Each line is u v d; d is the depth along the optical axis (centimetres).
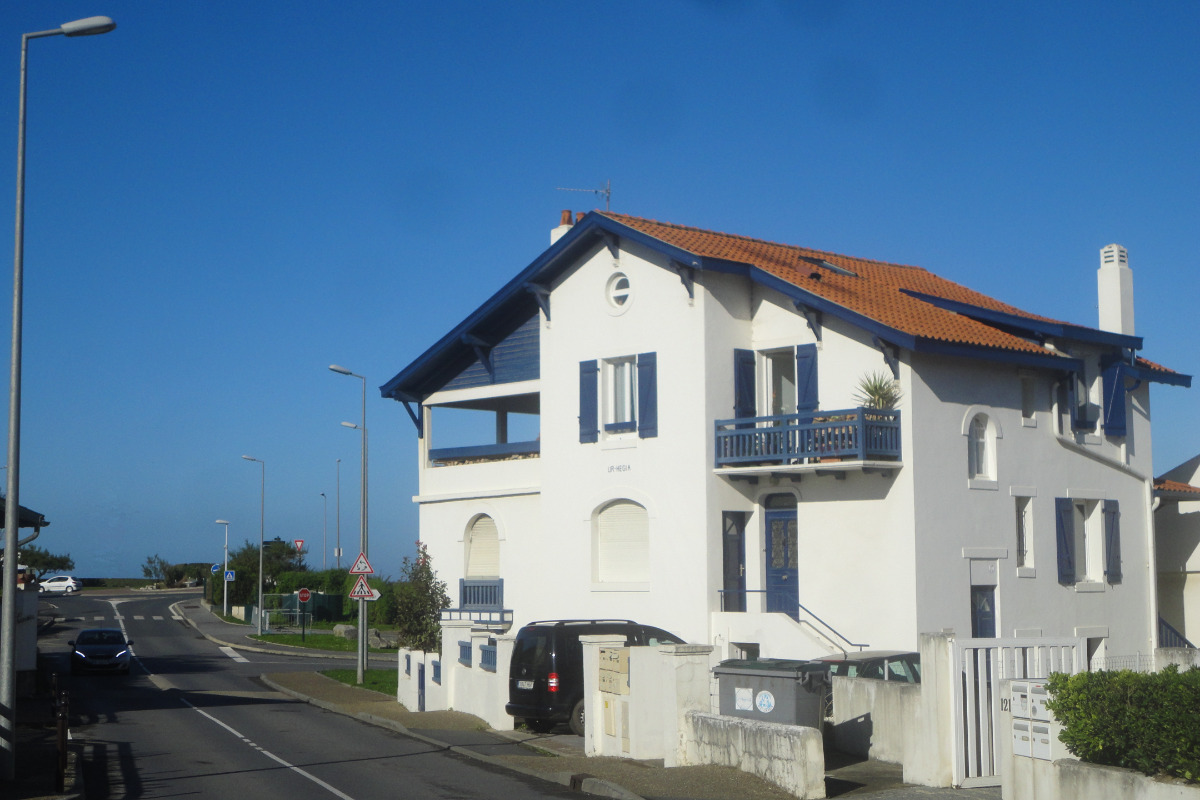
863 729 1625
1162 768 1052
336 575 7512
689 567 2422
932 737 1376
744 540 2483
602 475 2600
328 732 2178
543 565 2720
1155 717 1035
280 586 7794
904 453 2253
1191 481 3080
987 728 1393
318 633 6084
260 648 5131
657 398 2506
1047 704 1155
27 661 2881
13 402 1524
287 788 1527
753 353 2509
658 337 2514
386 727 2248
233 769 1708
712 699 1691
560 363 2712
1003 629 2378
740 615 2331
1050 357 2478
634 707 1673
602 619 2414
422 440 3128
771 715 1468
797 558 2420
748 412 2473
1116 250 2931
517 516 2842
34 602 2911
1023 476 2480
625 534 2583
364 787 1532
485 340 2952
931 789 1361
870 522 2297
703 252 2434
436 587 2934
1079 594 2575
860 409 2205
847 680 1664
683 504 2442
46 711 2572
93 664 3778
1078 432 2653
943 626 2259
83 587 10938
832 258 2911
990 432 2428
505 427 3170
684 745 1554
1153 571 2783
